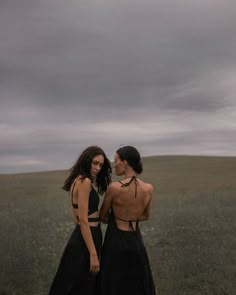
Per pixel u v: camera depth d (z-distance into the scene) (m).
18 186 27.89
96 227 4.53
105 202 4.54
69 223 12.60
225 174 37.22
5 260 7.34
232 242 9.23
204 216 12.73
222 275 6.79
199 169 43.78
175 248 8.84
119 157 4.54
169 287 6.32
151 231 11.11
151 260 7.95
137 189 4.51
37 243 9.51
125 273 4.47
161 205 16.64
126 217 4.52
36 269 7.20
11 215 14.29
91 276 4.48
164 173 40.19
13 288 6.29
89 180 4.38
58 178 35.59
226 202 16.56
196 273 7.00
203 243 9.23
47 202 18.50
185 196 20.02
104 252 4.53
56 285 4.60
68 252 4.56
